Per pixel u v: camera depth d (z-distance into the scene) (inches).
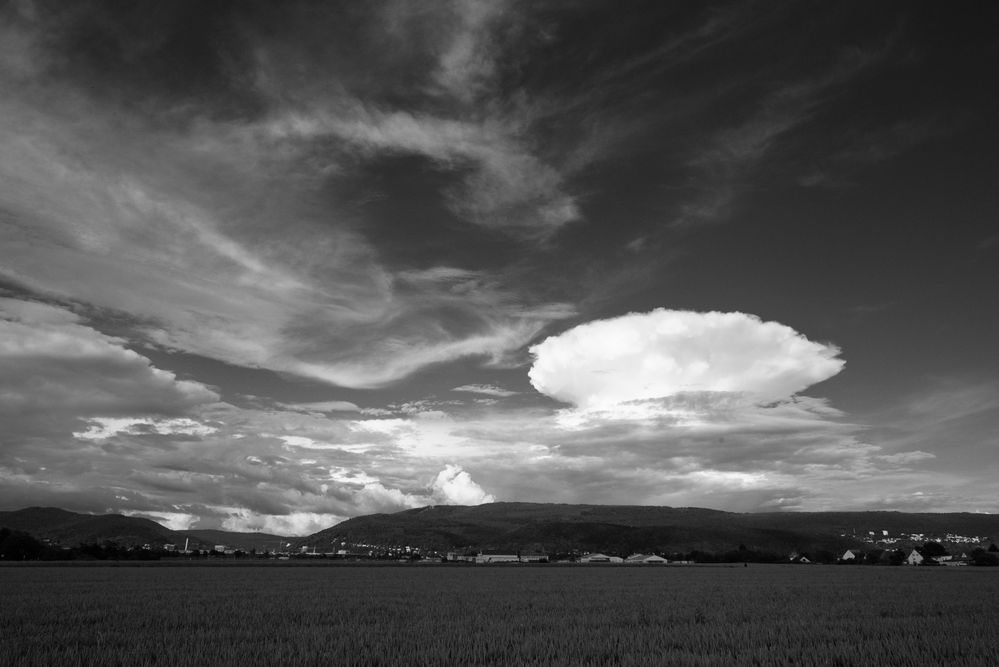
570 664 719.7
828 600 1694.1
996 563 6545.3
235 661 708.7
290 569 4202.8
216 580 2596.0
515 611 1368.1
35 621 1082.7
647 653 796.6
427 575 3459.6
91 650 773.9
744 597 1818.4
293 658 729.6
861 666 715.4
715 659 744.3
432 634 962.1
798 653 796.0
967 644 834.8
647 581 2861.7
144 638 882.8
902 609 1401.3
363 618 1201.4
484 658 756.6
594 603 1593.3
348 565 5172.2
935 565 6274.6
